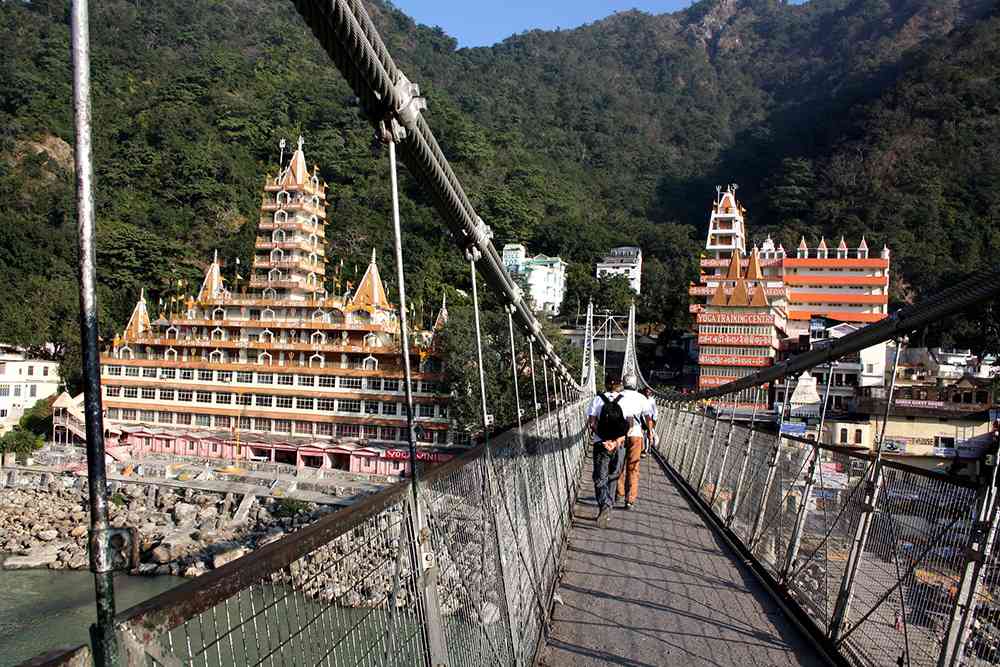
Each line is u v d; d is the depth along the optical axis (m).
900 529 4.24
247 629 1.60
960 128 90.75
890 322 5.07
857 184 91.19
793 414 28.73
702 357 51.69
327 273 69.94
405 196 83.62
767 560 6.86
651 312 78.12
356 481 39.41
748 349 51.06
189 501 37.41
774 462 7.16
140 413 46.44
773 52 187.38
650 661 4.70
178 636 1.42
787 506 6.55
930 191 84.06
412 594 2.54
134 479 38.53
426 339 42.84
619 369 66.50
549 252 97.88
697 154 140.50
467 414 36.88
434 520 2.91
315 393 43.88
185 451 44.88
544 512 6.34
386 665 2.26
